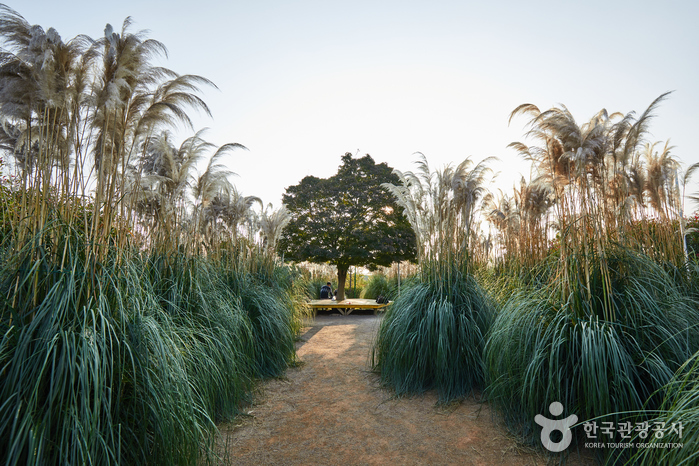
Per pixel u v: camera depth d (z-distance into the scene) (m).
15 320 2.27
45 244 2.59
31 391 2.06
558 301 3.64
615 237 4.12
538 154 4.43
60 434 2.00
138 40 3.06
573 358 3.16
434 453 3.18
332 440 3.44
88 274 2.62
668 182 5.05
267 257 8.28
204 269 4.97
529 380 3.31
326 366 5.97
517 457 3.06
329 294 15.45
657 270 3.79
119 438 2.10
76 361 2.20
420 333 4.65
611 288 3.37
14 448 1.83
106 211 2.88
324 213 15.73
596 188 4.07
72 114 2.90
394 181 16.06
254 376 4.95
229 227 7.25
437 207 5.66
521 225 6.24
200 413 2.97
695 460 2.03
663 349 3.07
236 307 5.18
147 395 2.45
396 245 15.21
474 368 4.52
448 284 5.11
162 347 2.68
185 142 5.32
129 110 3.35
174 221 4.82
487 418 3.81
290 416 3.99
